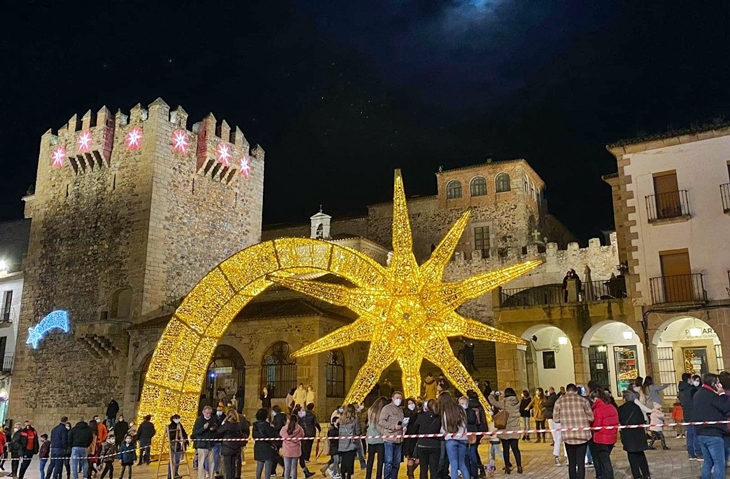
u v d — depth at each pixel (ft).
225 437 50.16
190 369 68.49
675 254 87.81
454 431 40.29
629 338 101.60
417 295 58.59
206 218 142.61
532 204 165.17
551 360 108.47
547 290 105.40
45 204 147.13
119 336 124.16
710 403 36.19
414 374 57.41
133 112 138.82
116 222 134.10
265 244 63.93
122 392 122.62
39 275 143.33
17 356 140.67
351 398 56.80
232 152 151.53
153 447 68.08
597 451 39.88
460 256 142.92
